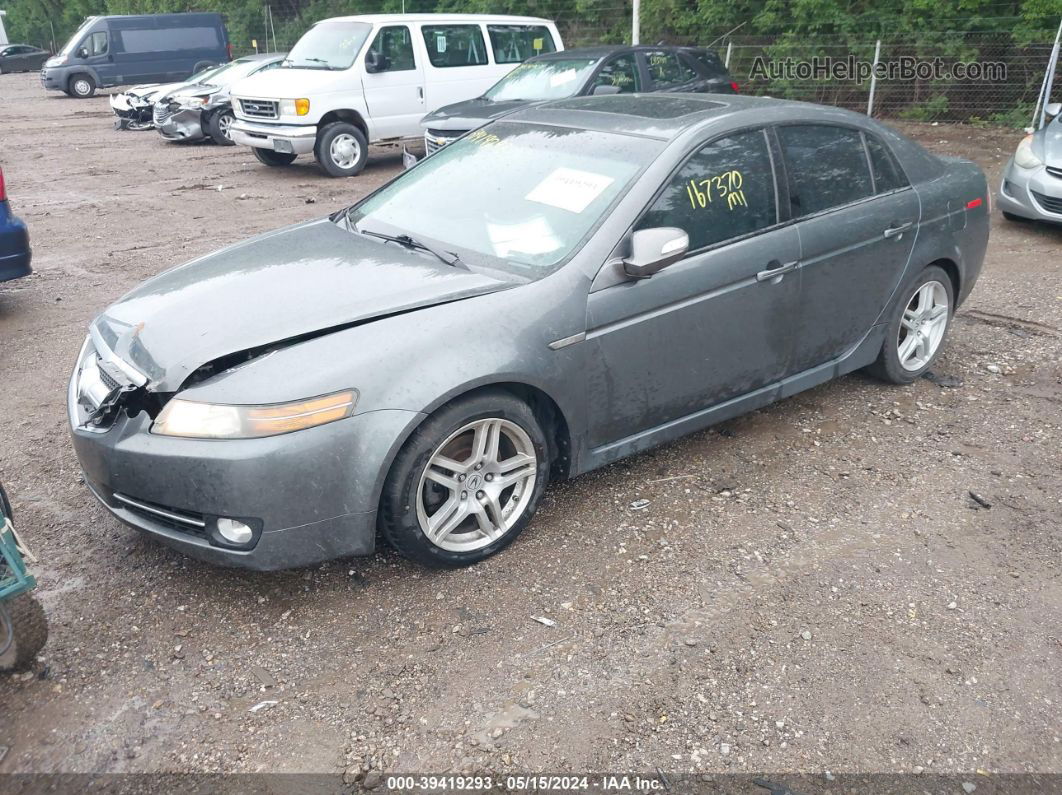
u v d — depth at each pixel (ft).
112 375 10.47
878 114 55.06
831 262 13.82
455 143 15.11
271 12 105.29
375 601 10.59
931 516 12.34
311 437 9.55
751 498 12.83
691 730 8.68
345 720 8.82
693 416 13.14
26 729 8.70
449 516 10.87
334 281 11.32
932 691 9.19
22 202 35.63
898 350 15.96
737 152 12.92
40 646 9.42
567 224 11.96
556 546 11.68
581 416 11.60
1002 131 48.42
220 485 9.44
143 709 8.96
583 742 8.52
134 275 24.99
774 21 57.16
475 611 10.40
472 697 9.08
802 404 15.88
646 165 12.17
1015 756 8.43
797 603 10.52
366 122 41.57
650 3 63.52
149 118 60.64
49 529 12.17
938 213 15.44
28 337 19.93
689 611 10.37
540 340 10.87
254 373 9.75
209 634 10.07
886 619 10.25
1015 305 20.90
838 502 12.71
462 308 10.66
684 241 11.32
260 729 8.71
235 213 33.37
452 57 43.65
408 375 9.98
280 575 11.08
